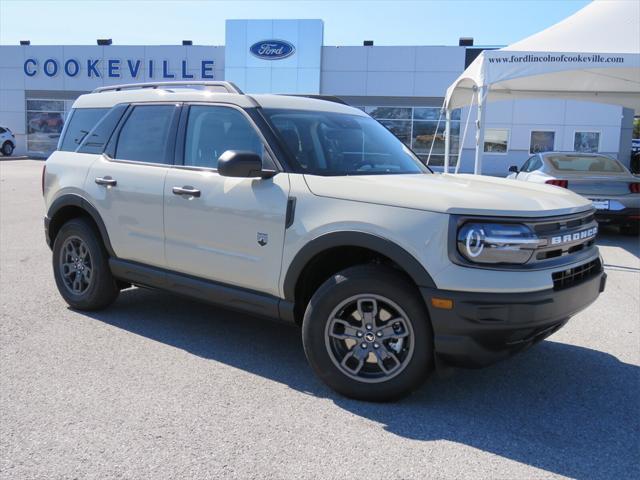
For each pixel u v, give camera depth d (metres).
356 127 4.66
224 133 4.29
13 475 2.71
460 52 28.00
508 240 3.16
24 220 10.73
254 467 2.82
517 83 13.33
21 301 5.58
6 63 33.91
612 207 9.87
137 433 3.12
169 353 4.33
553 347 4.66
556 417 3.43
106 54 32.47
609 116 26.66
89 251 5.09
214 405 3.48
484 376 4.04
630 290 6.61
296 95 4.90
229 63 29.64
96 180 4.95
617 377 4.05
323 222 3.57
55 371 3.93
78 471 2.75
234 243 4.02
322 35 28.78
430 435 3.18
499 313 3.13
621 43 9.36
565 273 3.39
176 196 4.35
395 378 3.43
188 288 4.39
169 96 4.77
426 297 3.23
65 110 33.69
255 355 4.33
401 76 28.53
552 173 10.61
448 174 4.64
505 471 2.84
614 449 3.07
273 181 3.87
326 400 3.59
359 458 2.92
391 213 3.37
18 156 33.22
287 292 3.78
